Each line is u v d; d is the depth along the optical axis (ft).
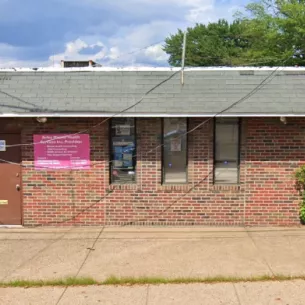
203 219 30.68
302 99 29.04
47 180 30.68
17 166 30.91
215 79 30.66
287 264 23.15
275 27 79.30
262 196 30.50
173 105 28.66
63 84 30.40
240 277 21.33
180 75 30.91
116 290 20.15
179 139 30.81
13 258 24.61
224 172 31.07
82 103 28.84
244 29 105.81
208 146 30.25
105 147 30.35
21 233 29.43
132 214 30.73
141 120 30.14
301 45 78.02
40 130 30.37
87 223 30.89
